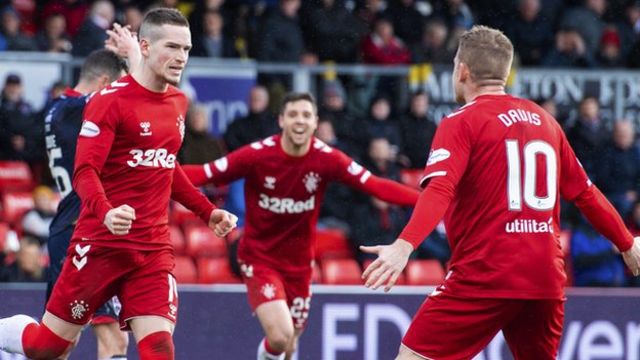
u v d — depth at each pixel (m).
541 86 47.75
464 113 20.22
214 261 42.12
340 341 34.50
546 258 20.12
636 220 45.97
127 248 21.94
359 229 43.16
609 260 43.59
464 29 50.59
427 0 53.34
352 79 46.78
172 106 22.28
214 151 42.81
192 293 34.06
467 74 20.80
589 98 46.94
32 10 50.34
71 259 22.31
